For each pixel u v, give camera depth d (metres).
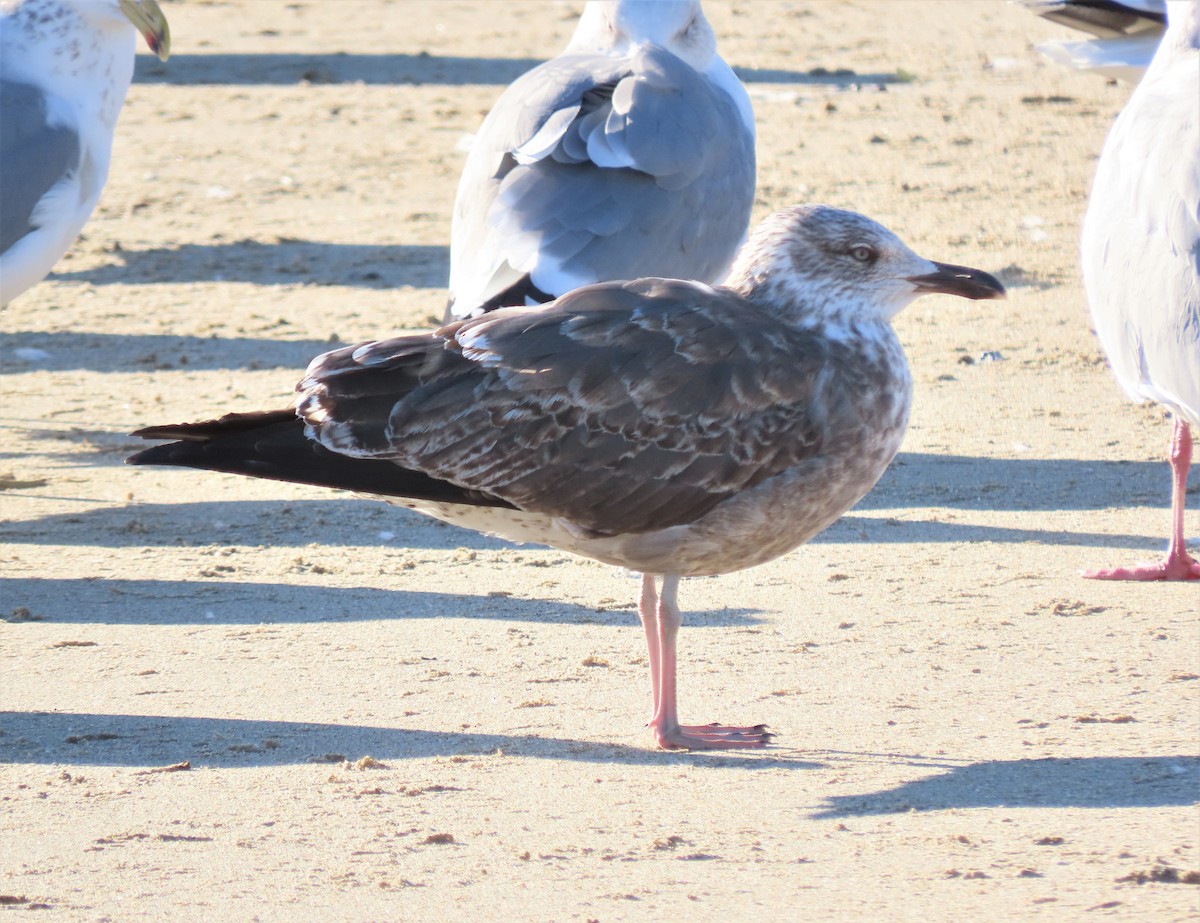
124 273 24.17
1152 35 15.51
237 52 42.88
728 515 9.56
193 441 9.30
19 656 11.12
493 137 13.59
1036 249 24.52
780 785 9.02
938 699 10.33
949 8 47.47
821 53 41.66
